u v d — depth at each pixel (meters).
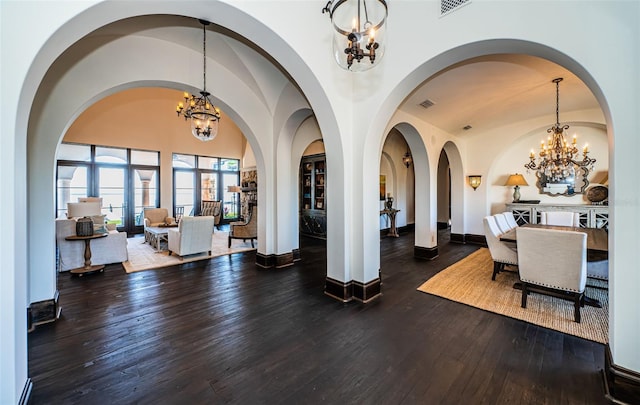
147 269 4.25
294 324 2.46
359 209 2.99
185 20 2.73
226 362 1.91
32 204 2.46
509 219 4.23
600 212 4.69
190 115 3.80
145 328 2.39
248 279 3.76
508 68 3.08
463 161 6.18
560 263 2.50
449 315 2.63
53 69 2.54
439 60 2.33
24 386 1.50
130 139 7.66
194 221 4.87
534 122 5.19
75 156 6.93
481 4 2.01
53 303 2.55
